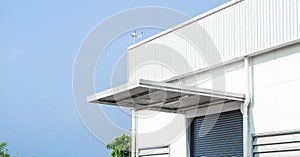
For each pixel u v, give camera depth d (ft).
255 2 50.62
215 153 55.16
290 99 46.78
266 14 49.34
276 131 47.60
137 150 65.87
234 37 52.75
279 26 47.85
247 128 50.21
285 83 47.44
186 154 58.54
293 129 45.98
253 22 50.65
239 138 52.34
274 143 47.67
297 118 45.85
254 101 50.37
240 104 51.98
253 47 50.39
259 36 49.85
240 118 52.54
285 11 47.42
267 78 49.32
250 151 49.85
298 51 46.60
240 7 52.39
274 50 48.96
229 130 53.72
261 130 49.16
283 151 46.62
